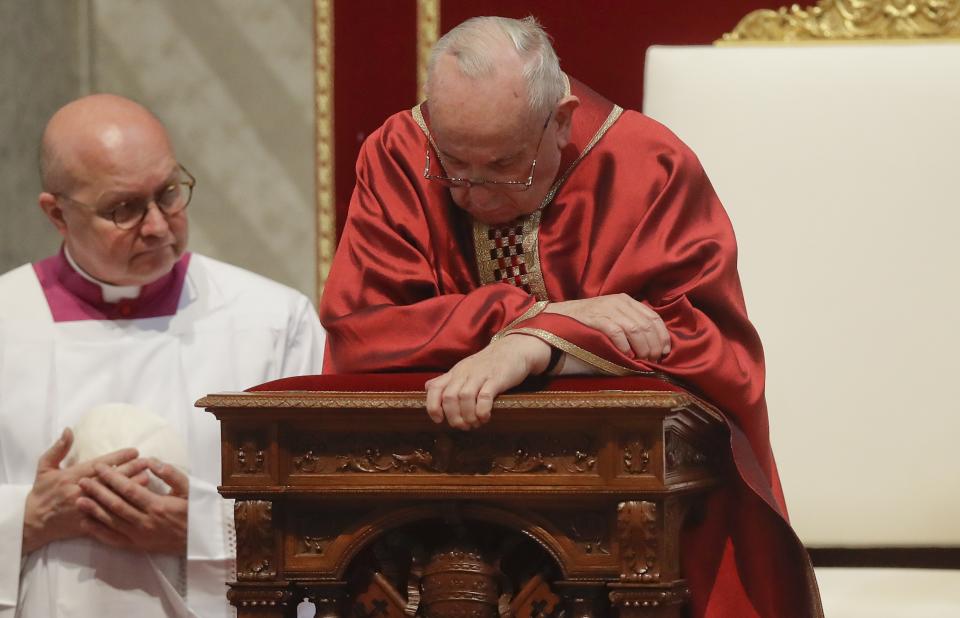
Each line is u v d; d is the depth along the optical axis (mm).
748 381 9445
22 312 13680
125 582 12617
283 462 8695
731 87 13172
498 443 8516
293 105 18000
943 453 12602
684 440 8984
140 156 12805
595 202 10078
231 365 13719
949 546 12703
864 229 12836
